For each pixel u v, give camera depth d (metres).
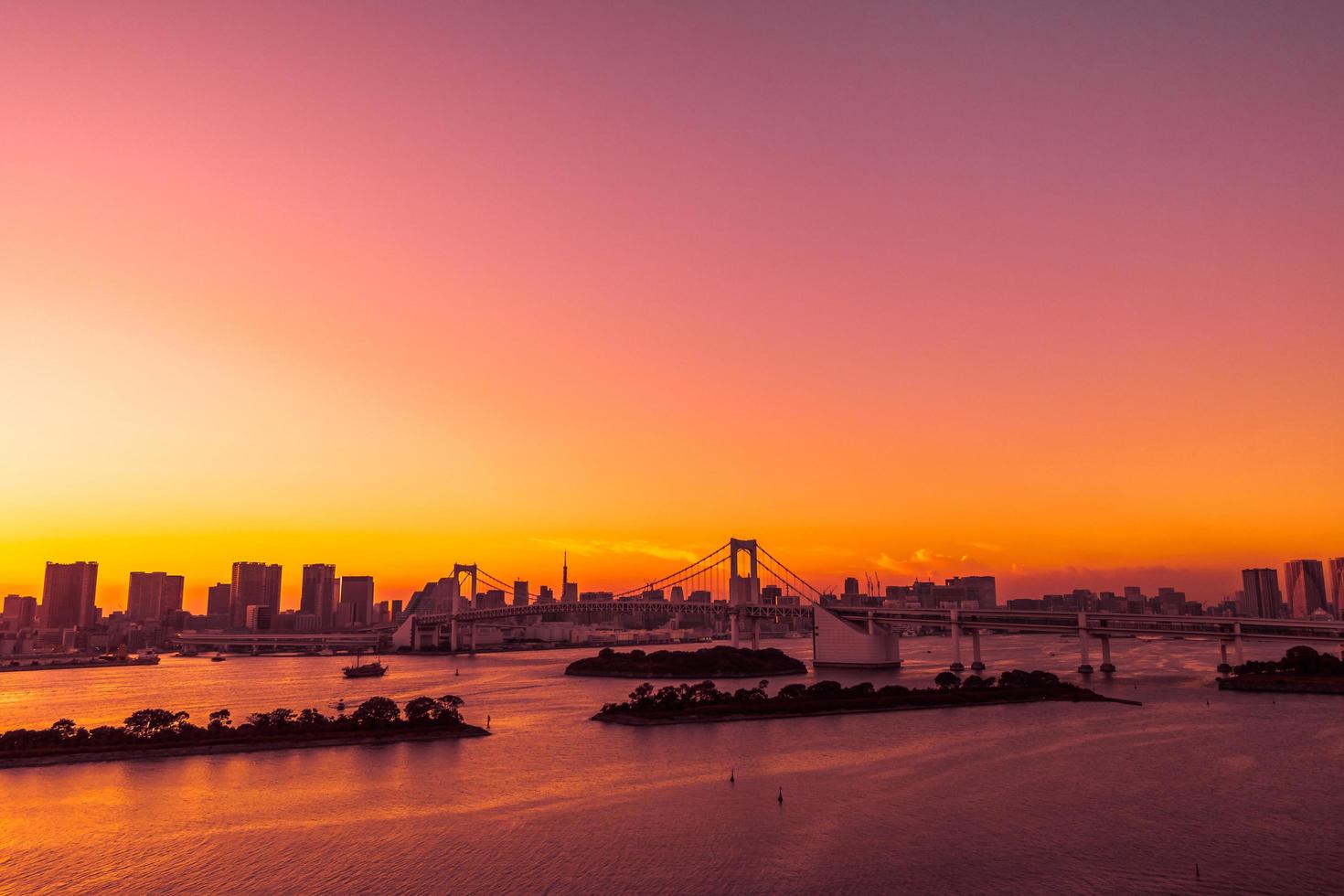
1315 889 102.50
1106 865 110.25
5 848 120.00
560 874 108.88
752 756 177.62
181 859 115.19
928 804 138.12
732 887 104.38
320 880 107.75
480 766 169.38
